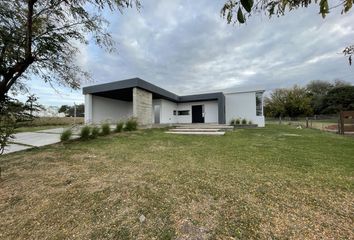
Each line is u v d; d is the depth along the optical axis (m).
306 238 1.81
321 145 6.54
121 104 17.75
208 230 1.97
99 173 3.70
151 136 8.87
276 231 1.92
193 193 2.78
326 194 2.69
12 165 4.27
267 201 2.52
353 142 7.23
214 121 17.48
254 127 14.84
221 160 4.55
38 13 3.73
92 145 6.54
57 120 15.82
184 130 11.50
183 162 4.40
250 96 16.02
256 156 4.91
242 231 1.94
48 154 5.26
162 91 14.38
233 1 1.38
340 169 3.78
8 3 3.56
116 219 2.23
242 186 3.00
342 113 10.57
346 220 2.07
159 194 2.77
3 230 2.15
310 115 29.39
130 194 2.80
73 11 3.99
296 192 2.76
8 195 2.91
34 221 2.29
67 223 2.22
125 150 5.75
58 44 4.20
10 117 3.31
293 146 6.34
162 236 1.92
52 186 3.16
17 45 3.43
